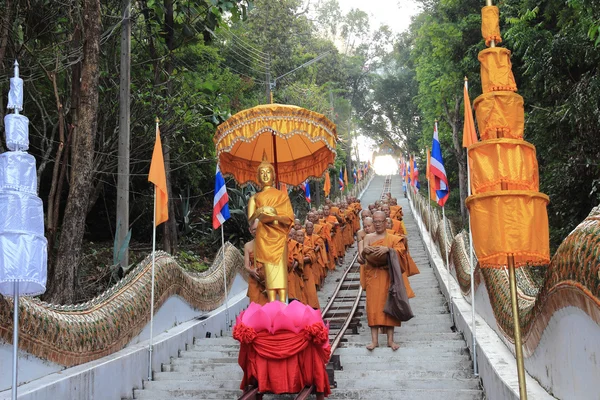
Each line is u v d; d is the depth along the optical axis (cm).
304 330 712
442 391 759
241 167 1016
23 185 524
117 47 1633
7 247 507
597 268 427
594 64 1396
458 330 1084
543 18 1681
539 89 1583
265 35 3288
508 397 603
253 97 2886
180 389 844
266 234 852
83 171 973
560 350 539
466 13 2453
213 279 1338
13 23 1223
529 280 846
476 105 546
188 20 1488
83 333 771
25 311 664
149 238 1995
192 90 1720
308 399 782
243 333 711
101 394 759
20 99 538
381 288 926
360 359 899
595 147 1332
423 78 3409
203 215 2202
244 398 682
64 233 959
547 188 1503
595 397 450
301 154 1002
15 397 501
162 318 1041
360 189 5622
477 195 510
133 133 1586
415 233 2939
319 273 1662
